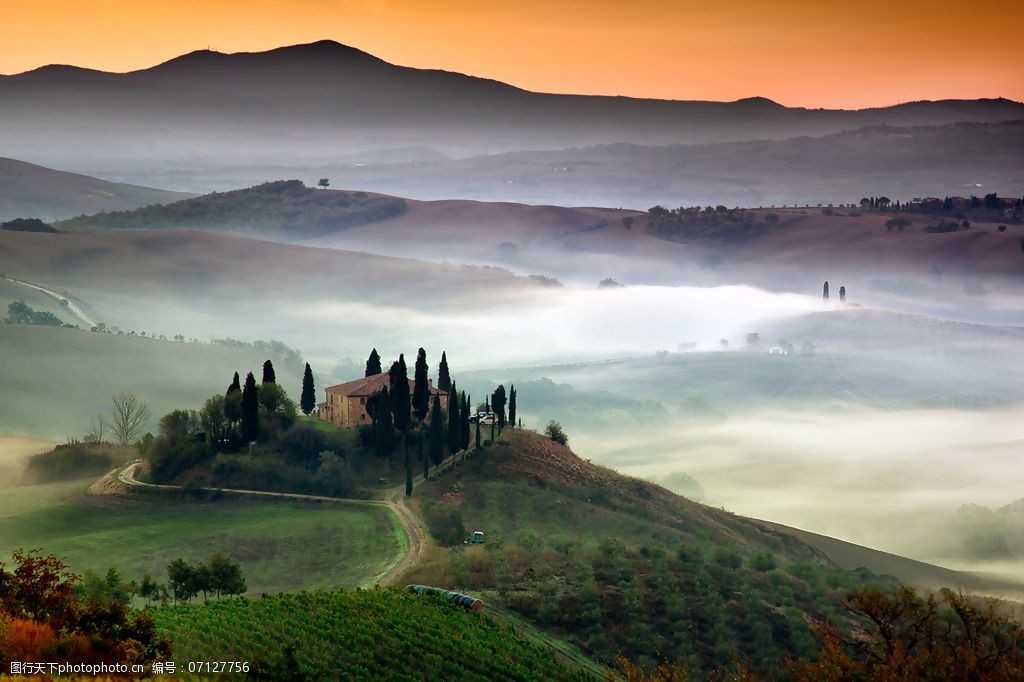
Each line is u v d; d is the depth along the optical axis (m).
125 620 77.50
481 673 107.50
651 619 133.12
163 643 78.38
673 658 124.88
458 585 139.50
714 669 124.38
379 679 100.00
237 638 102.94
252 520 173.88
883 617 77.81
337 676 98.00
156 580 144.50
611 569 146.00
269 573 148.88
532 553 153.00
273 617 112.12
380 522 171.25
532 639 123.56
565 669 114.88
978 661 71.88
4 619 72.38
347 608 118.38
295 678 79.69
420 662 106.31
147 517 176.88
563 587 138.50
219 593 132.38
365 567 149.50
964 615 75.06
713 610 136.12
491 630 120.75
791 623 134.62
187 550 156.88
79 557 152.75
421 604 124.31
